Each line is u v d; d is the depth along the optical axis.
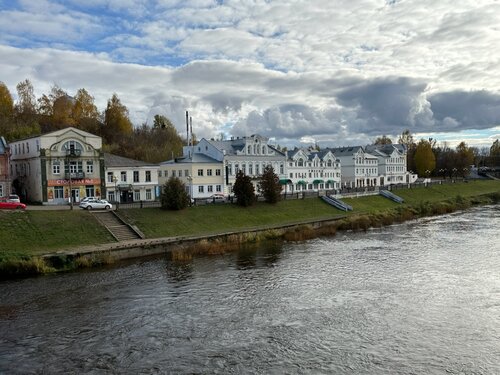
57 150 64.38
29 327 26.16
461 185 124.94
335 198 82.94
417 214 79.12
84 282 35.50
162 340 24.23
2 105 110.00
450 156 162.75
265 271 38.78
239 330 25.50
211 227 58.47
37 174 65.12
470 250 45.91
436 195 107.38
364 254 45.12
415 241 52.12
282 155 98.88
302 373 20.56
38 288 33.81
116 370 20.94
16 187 72.94
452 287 32.97
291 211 72.06
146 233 52.41
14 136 97.00
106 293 32.66
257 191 82.69
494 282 34.09
